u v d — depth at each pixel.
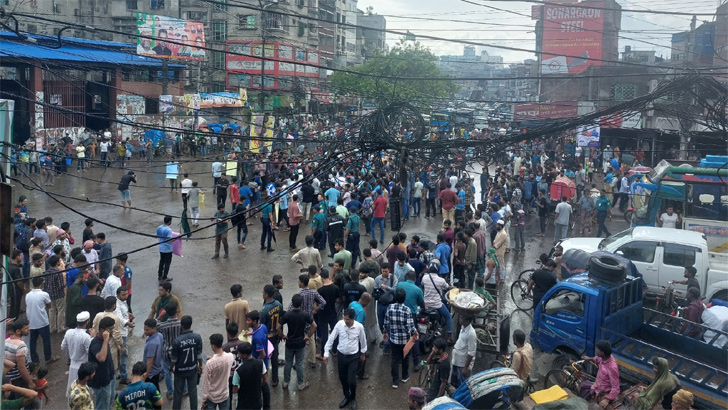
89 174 30.56
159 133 35.81
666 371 8.51
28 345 11.30
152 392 7.62
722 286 13.59
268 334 9.88
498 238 15.56
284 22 50.31
